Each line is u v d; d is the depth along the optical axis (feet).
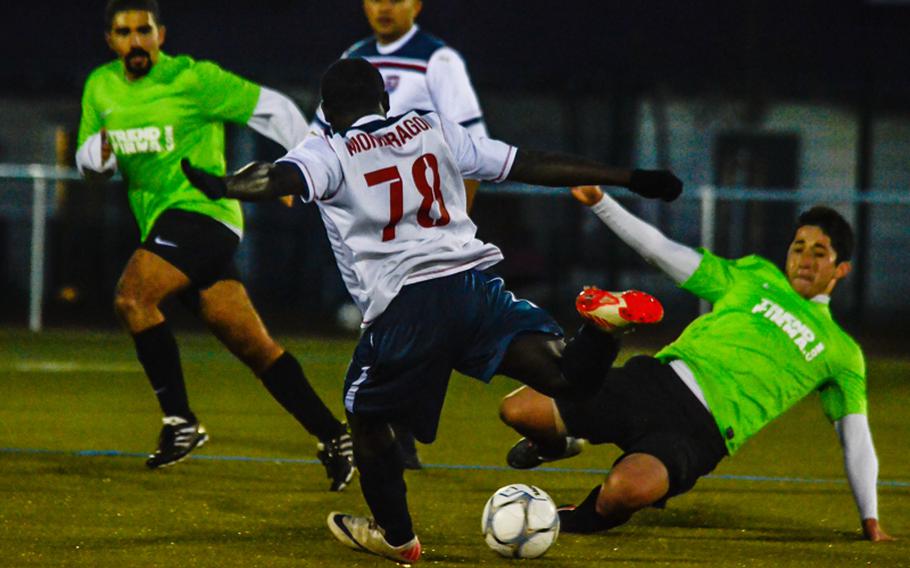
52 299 219.82
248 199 49.98
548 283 214.48
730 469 89.04
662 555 62.28
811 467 90.94
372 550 59.52
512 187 200.13
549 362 52.75
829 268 67.21
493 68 228.22
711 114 230.89
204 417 108.68
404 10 85.25
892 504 77.51
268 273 216.33
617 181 54.13
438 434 102.01
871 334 216.54
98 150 80.33
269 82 226.58
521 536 59.82
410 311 53.52
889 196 180.96
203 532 64.95
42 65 233.35
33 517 67.26
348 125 54.60
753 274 68.33
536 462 71.61
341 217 53.88
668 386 65.31
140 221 80.28
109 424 102.42
